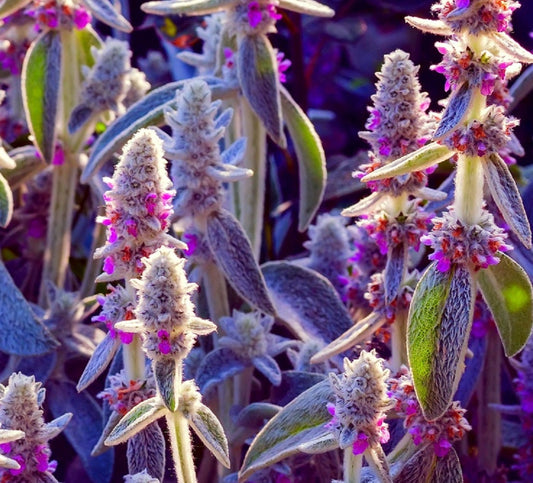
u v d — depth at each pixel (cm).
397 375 65
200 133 69
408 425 62
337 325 78
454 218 61
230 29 75
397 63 63
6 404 58
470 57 58
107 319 61
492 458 78
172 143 70
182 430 57
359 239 77
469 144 59
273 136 74
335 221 82
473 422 82
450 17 58
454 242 61
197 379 72
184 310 55
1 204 72
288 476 69
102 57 79
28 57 78
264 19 74
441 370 60
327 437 59
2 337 73
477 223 61
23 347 73
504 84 66
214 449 57
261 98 74
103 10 78
